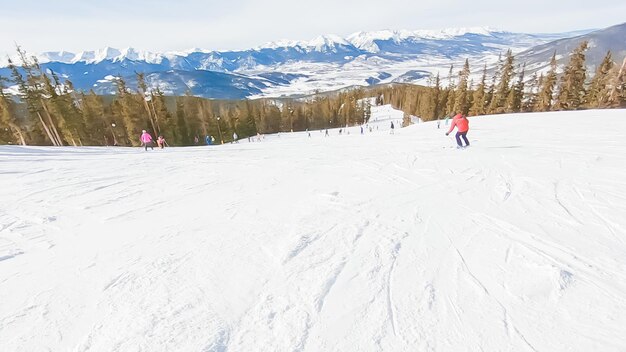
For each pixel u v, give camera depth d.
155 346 2.87
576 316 2.96
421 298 3.36
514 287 3.41
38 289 3.88
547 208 5.41
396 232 4.88
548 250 4.06
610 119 16.33
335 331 2.99
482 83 53.00
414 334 2.91
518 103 48.69
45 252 4.92
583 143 10.64
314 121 96.06
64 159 14.44
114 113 46.53
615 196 5.68
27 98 35.59
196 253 4.57
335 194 7.02
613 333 2.74
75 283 3.98
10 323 3.27
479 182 7.23
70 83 40.75
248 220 5.77
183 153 16.45
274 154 14.53
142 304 3.48
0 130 40.09
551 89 42.72
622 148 9.42
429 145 13.66
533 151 9.99
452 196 6.42
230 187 8.48
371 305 3.30
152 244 4.98
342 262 4.09
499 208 5.59
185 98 60.25
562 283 3.35
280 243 4.69
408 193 6.80
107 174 10.82
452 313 3.13
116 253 4.75
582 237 4.36
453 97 65.25
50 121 36.97
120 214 6.59
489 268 3.78
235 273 3.99
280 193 7.50
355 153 13.06
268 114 88.06
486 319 3.02
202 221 5.90
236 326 3.10
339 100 109.50
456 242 4.46
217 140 63.62
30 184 9.47
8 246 5.18
